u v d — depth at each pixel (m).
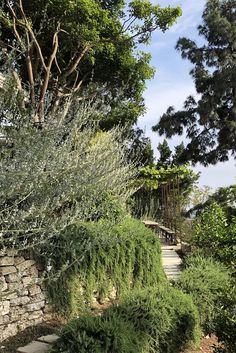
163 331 5.43
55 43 12.13
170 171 14.47
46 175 5.30
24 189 4.83
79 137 6.92
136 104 15.43
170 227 15.21
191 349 6.00
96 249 6.97
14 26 10.94
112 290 7.54
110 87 14.48
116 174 7.44
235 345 4.24
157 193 18.78
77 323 4.78
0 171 4.70
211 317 6.43
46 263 6.29
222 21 22.06
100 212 7.30
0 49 11.35
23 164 4.88
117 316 5.24
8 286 5.85
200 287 6.68
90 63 13.94
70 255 6.49
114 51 14.59
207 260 8.20
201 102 22.11
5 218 4.69
